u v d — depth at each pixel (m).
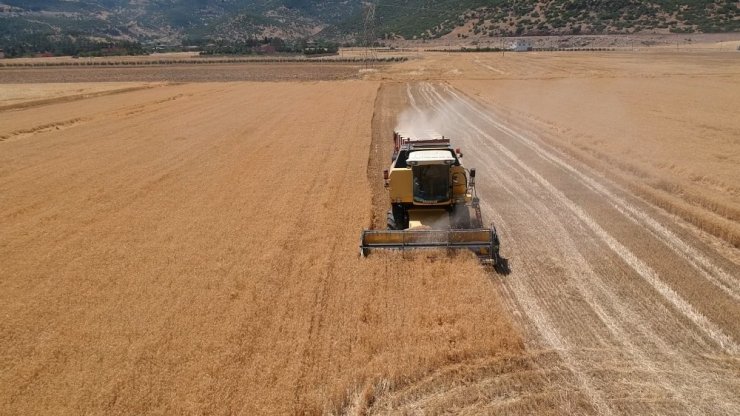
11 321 10.18
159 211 16.95
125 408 7.59
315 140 28.36
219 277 11.84
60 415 7.50
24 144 29.36
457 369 8.49
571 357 8.84
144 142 29.19
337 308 10.30
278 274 11.83
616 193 17.81
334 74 87.94
